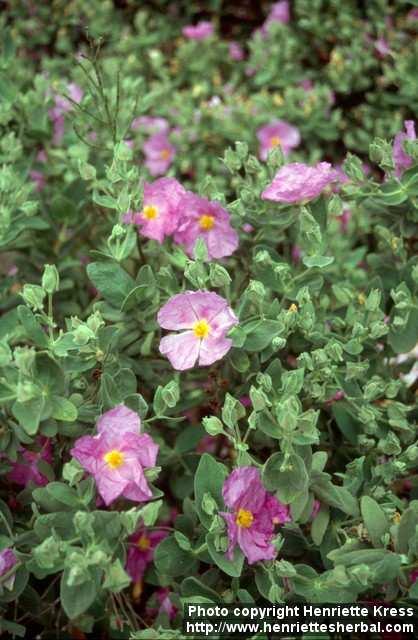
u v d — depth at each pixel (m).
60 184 0.78
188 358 0.49
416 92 0.92
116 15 1.14
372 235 0.84
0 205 0.61
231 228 0.57
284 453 0.46
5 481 0.57
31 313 0.48
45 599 0.57
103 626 0.58
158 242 0.59
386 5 1.06
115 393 0.49
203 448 0.67
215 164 0.93
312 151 0.95
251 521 0.47
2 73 0.73
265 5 1.18
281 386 0.50
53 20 1.14
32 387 0.45
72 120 0.73
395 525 0.48
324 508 0.51
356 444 0.55
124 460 0.46
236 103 0.96
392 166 0.56
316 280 0.56
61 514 0.46
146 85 1.06
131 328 0.55
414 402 0.60
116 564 0.43
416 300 0.57
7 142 0.68
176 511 0.65
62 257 0.70
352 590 0.47
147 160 0.95
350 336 0.57
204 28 1.07
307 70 1.06
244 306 0.52
